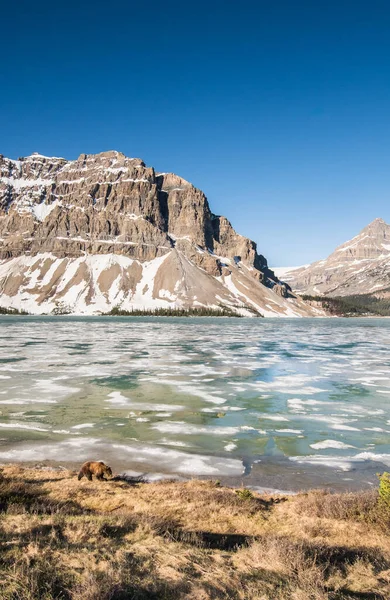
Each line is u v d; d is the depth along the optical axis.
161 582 6.78
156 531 9.73
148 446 20.53
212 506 12.69
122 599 6.16
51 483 14.80
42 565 6.94
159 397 31.28
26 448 19.94
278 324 170.75
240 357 55.38
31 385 35.00
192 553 8.27
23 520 9.74
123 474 16.69
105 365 46.31
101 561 7.43
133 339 82.69
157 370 43.34
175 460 18.69
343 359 54.53
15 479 14.74
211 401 30.31
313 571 7.36
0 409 27.31
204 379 38.75
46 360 50.00
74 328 118.19
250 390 34.22
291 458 19.27
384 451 20.36
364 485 16.12
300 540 9.69
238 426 24.25
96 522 10.02
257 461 18.80
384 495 12.54
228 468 17.88
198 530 10.75
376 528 11.27
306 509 12.76
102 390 33.38
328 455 19.72
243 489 15.02
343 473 17.45
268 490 15.49
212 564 7.80
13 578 6.41
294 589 6.79
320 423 25.08
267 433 23.00
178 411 27.38
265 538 9.70
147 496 13.59
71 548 7.98
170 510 12.37
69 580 6.63
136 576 6.91
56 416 25.75
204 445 20.91
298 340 86.75
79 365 46.12
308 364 49.47
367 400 31.14
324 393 33.47
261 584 6.95
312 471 17.66
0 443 20.64
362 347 71.75
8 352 58.12
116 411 27.12
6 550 7.61
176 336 92.06
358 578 7.56
